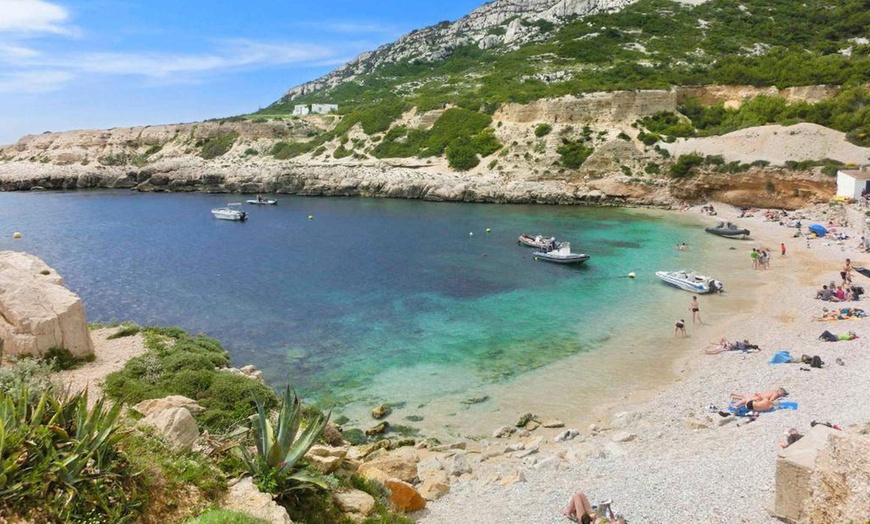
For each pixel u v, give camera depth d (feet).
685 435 68.28
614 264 170.09
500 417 78.13
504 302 134.21
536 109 338.34
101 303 136.15
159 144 468.75
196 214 286.25
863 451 36.24
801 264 157.79
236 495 35.94
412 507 51.42
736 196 258.37
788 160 247.50
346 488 44.80
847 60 318.65
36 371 49.39
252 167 385.29
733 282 145.18
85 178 404.57
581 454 64.64
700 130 303.27
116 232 238.27
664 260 172.96
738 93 326.44
